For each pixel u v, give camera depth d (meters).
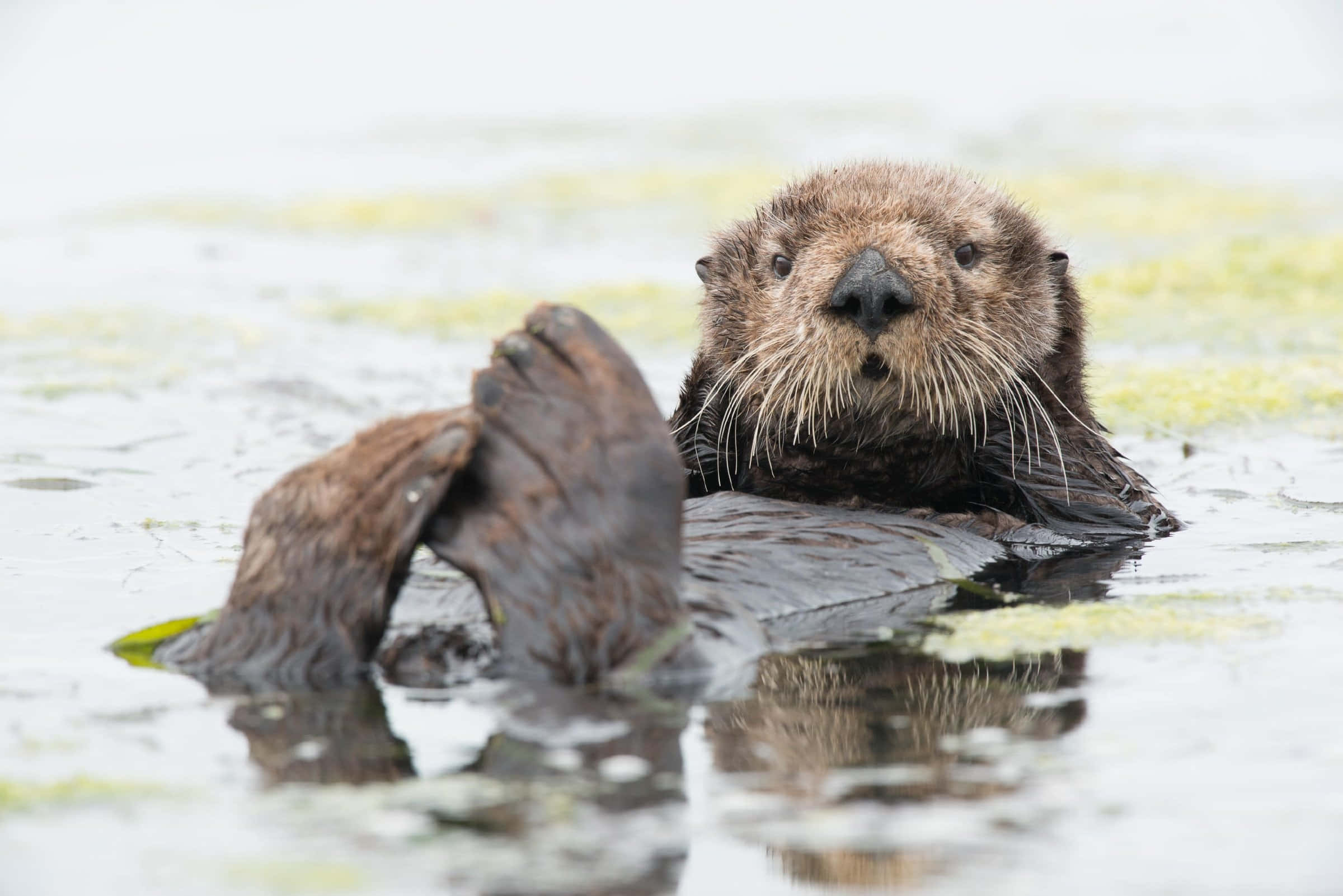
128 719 8.44
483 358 25.05
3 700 8.82
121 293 31.86
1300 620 10.31
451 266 35.62
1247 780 7.34
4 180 52.81
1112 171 46.38
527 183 47.78
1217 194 41.84
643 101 68.75
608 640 8.85
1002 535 13.24
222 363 24.12
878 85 70.31
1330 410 19.31
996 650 9.76
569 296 30.09
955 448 13.28
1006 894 6.27
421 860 6.54
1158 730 8.05
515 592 8.88
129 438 18.75
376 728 8.21
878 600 11.24
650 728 8.18
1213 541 13.30
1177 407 19.52
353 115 68.00
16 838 6.82
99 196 48.88
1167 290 27.34
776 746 7.91
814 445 13.34
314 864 6.51
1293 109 62.94
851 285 12.11
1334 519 14.23
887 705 8.61
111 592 11.84
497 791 7.27
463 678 9.02
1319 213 38.41
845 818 6.95
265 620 9.34
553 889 6.30
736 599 10.62
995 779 7.39
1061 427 13.78
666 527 9.02
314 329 27.75
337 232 41.34
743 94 69.19
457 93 72.44
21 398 20.83
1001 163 48.62
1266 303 26.05
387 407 21.23
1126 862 6.52
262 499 9.59
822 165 15.71
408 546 8.91
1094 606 10.78
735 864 6.50
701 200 43.72
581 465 8.91
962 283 13.01
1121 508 13.48
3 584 12.06
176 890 6.32
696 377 14.40
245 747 7.94
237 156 57.94
